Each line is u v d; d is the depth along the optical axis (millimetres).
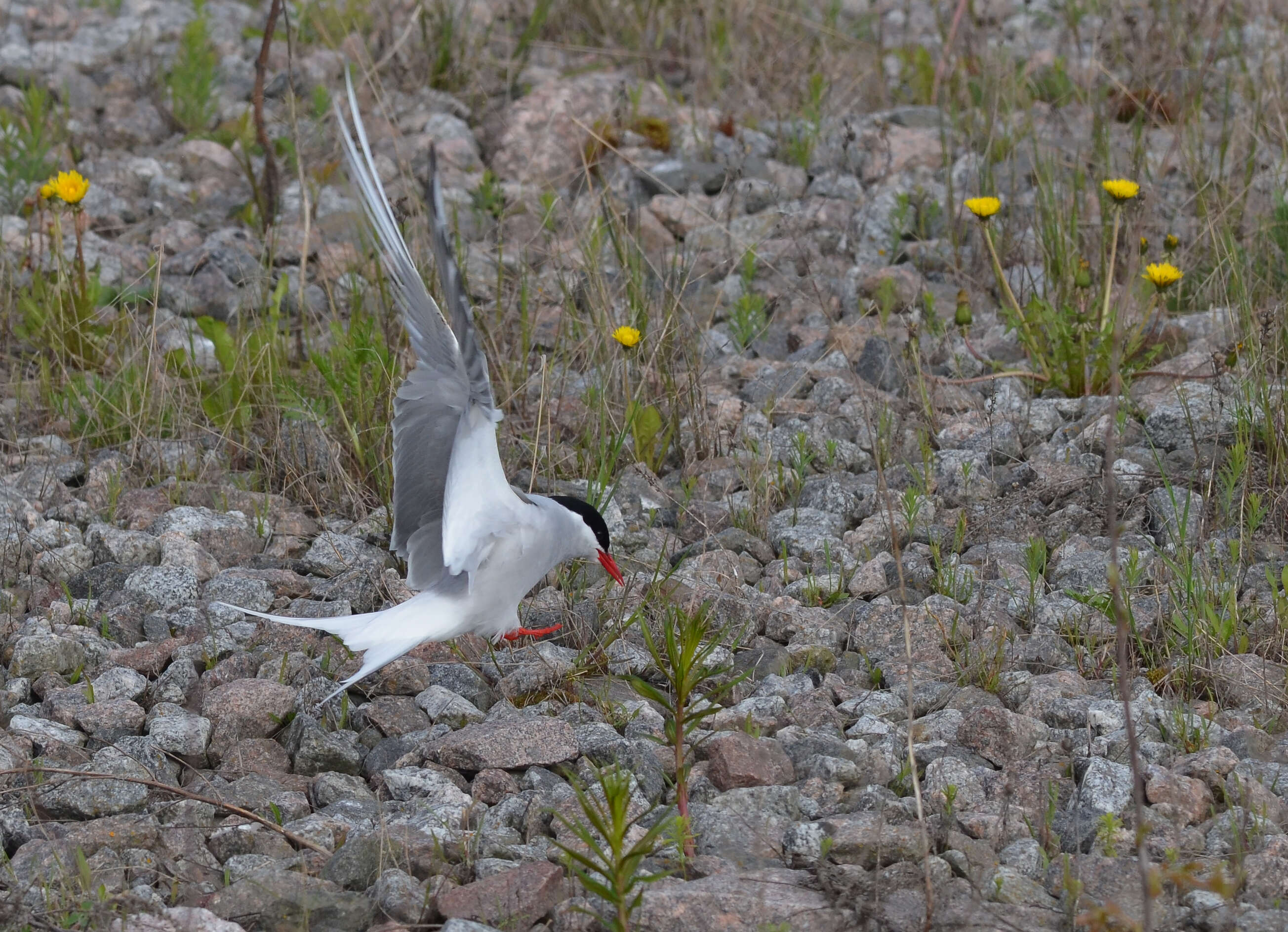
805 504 10773
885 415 11359
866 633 9055
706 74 18344
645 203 15555
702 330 13203
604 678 8688
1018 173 15758
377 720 8164
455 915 6457
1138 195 13133
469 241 14188
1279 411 10578
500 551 7863
